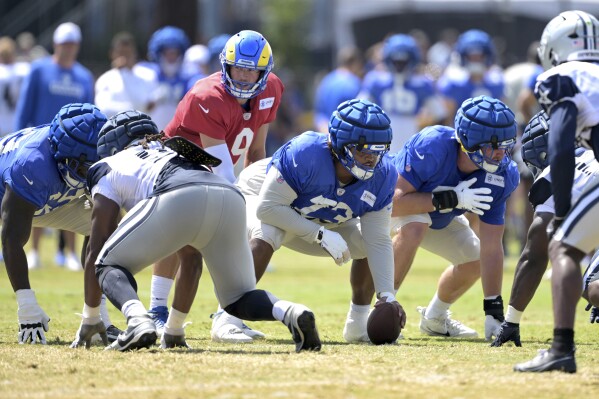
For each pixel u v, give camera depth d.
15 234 23.17
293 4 101.75
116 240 20.47
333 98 54.97
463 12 76.81
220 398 16.84
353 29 77.94
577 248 18.56
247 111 27.34
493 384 17.84
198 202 20.28
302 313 20.77
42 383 18.06
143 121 22.39
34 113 43.34
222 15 93.06
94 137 22.67
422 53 66.69
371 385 17.75
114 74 46.81
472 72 52.81
